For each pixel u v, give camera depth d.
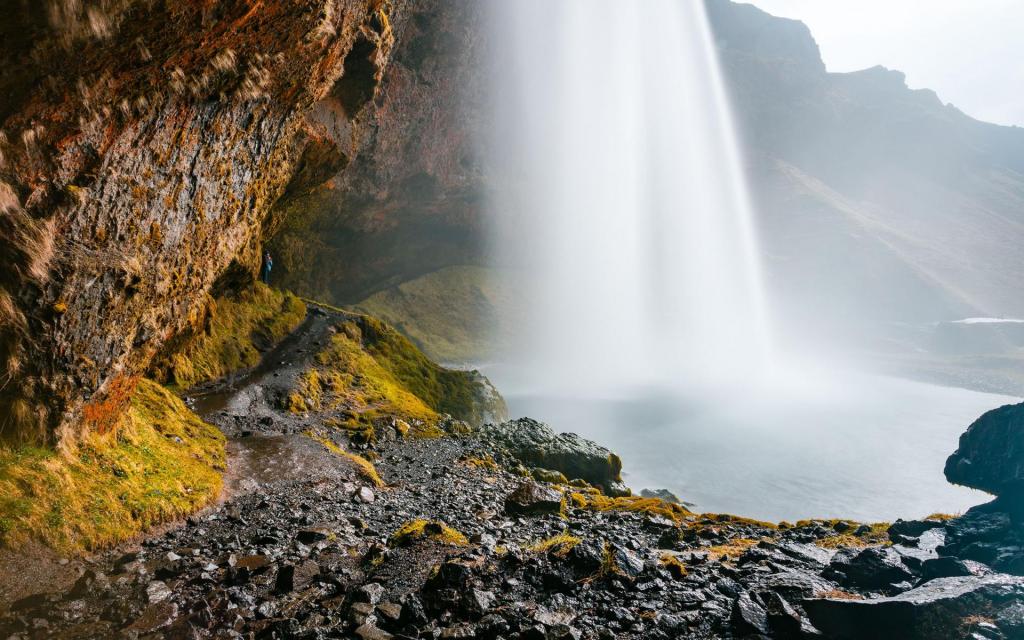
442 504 12.87
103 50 6.31
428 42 48.84
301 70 11.60
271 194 15.38
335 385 24.50
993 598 5.11
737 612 5.51
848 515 27.50
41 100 6.23
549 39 78.06
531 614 5.85
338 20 12.12
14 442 7.74
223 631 5.79
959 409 62.50
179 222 10.01
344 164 29.59
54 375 7.95
